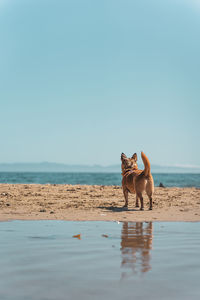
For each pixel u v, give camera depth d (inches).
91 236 265.1
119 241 243.8
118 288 137.9
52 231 289.4
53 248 216.7
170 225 334.0
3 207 466.3
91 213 421.4
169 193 700.0
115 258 188.9
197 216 402.0
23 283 143.9
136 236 266.2
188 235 272.2
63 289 136.6
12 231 288.0
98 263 177.6
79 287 139.0
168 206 502.9
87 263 177.5
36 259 186.1
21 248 216.4
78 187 775.1
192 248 218.5
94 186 811.4
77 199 571.5
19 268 167.2
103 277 152.7
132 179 476.7
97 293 132.3
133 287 139.2
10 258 188.1
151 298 127.2
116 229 304.5
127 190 497.0
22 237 258.8
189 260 184.7
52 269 165.5
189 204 526.9
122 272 160.6
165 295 130.3
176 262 180.1
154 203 536.7
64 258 188.5
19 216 391.2
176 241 244.5
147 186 457.4
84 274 157.2
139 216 400.8
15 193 630.5
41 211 434.0
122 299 126.0
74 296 128.9
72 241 242.5
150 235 271.9
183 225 334.3
